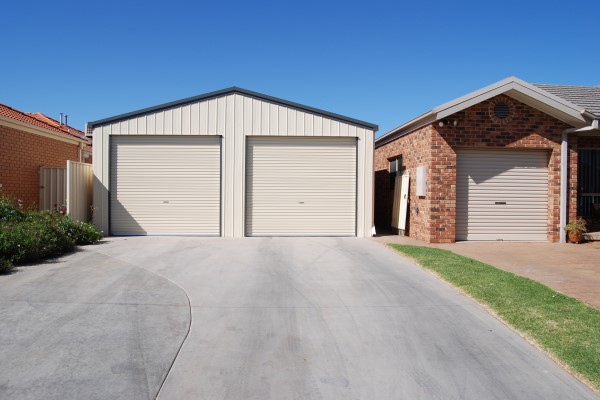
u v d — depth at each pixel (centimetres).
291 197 1388
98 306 621
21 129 1440
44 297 653
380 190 1808
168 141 1374
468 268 858
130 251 1055
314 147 1389
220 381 428
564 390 421
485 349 507
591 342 510
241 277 808
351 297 690
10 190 1388
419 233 1339
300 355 487
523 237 1327
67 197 1255
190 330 549
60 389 402
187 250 1081
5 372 429
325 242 1250
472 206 1313
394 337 539
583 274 864
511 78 1234
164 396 399
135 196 1373
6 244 851
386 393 412
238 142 1369
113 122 1362
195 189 1373
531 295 681
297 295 699
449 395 410
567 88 1625
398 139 1573
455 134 1276
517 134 1295
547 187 1334
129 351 484
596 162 1472
